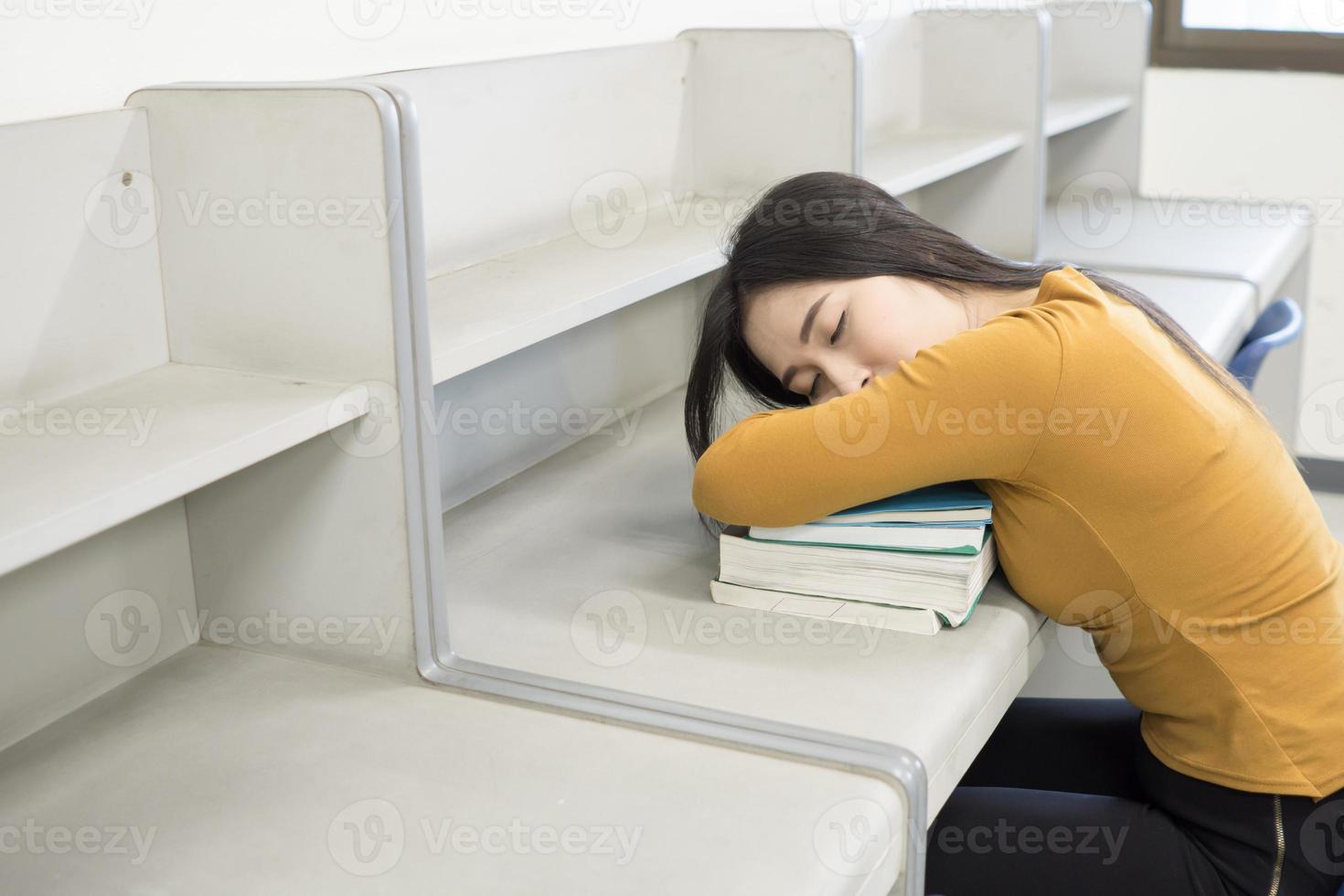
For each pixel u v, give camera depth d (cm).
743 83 193
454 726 108
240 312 112
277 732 108
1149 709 132
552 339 178
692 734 104
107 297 109
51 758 105
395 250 104
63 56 115
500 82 157
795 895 85
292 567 119
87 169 106
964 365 116
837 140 189
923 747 103
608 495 164
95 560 114
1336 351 378
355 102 102
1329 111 368
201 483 93
